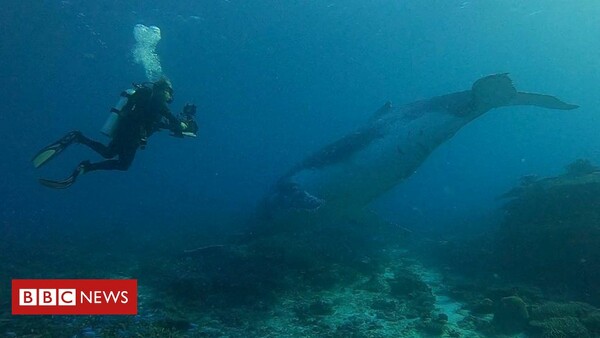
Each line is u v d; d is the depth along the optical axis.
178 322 6.09
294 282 8.28
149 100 4.76
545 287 7.64
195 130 5.34
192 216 23.08
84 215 26.08
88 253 12.68
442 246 11.24
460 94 8.34
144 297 7.79
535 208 9.22
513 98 8.25
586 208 8.40
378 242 12.90
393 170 8.94
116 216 24.91
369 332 5.94
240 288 7.81
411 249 12.16
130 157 4.92
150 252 12.72
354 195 9.38
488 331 5.88
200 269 9.26
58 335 5.68
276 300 7.44
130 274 9.70
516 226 9.34
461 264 9.67
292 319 6.57
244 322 6.43
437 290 8.21
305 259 9.30
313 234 12.25
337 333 5.85
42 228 19.52
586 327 5.59
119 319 6.46
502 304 6.17
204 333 5.91
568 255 7.82
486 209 22.48
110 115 4.86
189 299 7.59
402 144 8.70
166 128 5.04
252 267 8.85
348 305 7.24
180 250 12.47
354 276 8.84
